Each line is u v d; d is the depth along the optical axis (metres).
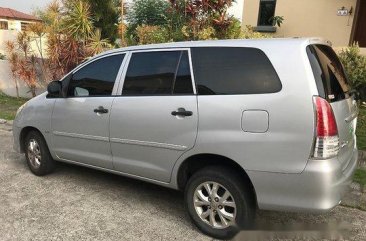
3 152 6.33
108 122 4.14
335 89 3.25
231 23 7.79
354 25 10.55
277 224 3.86
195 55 3.60
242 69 3.28
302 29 11.15
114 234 3.61
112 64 4.28
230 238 3.50
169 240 3.51
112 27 11.36
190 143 3.49
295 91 2.99
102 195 4.55
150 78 3.89
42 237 3.53
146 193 4.63
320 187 2.93
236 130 3.22
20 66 10.59
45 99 4.91
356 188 4.71
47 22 10.50
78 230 3.67
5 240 3.46
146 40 8.85
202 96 3.45
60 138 4.74
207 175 3.45
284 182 3.06
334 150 2.96
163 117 3.67
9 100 11.24
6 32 13.68
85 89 4.48
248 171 3.19
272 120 3.06
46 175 5.20
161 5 12.45
